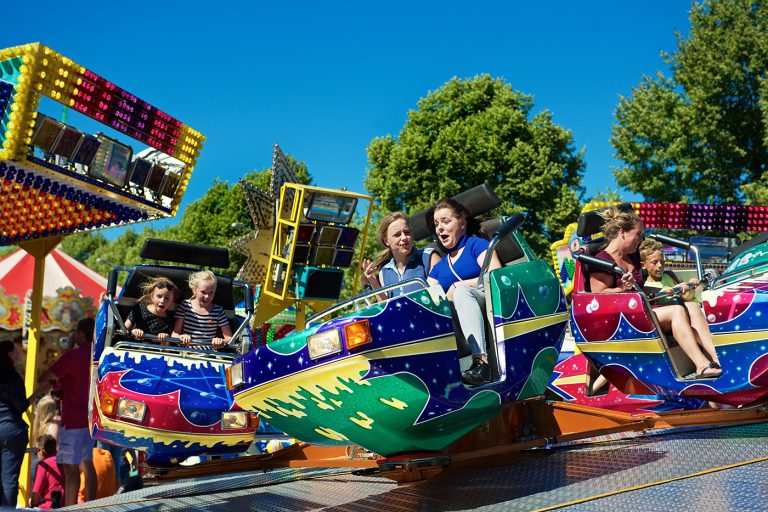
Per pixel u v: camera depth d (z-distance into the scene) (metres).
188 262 7.16
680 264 9.35
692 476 3.09
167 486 5.24
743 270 5.04
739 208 10.17
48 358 18.05
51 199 9.72
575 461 3.83
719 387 4.45
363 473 3.90
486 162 31.02
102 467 8.05
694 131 28.23
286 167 10.68
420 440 3.36
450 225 4.21
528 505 2.95
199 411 5.55
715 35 29.22
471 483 3.61
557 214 30.50
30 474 9.12
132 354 5.84
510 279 3.68
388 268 4.57
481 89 33.56
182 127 9.38
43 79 7.48
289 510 3.63
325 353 3.07
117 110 8.43
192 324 6.71
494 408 3.56
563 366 6.34
